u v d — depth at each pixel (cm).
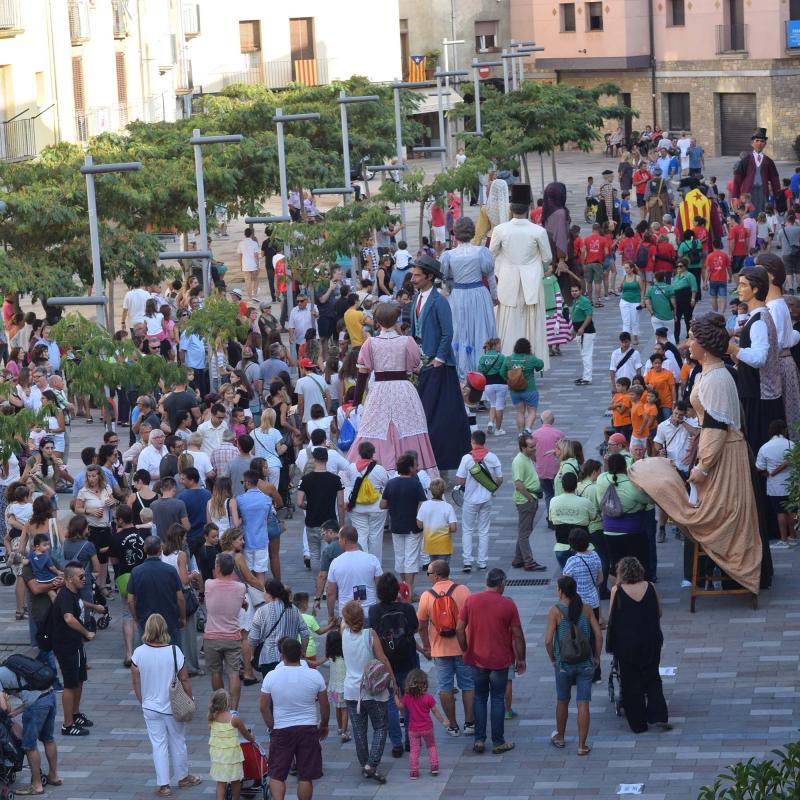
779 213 8650
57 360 5359
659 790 2583
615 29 13562
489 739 2881
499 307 5450
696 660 3166
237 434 4294
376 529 3744
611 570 3434
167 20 11244
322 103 9700
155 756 2722
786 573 3653
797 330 3838
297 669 2577
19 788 2750
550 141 10094
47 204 6325
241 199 8325
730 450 3422
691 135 13350
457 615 2869
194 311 5103
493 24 14562
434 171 12706
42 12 9194
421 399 4141
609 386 5722
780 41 12625
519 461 3784
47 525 3359
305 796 2573
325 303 6225
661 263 7044
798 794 1555
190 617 3234
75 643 2972
